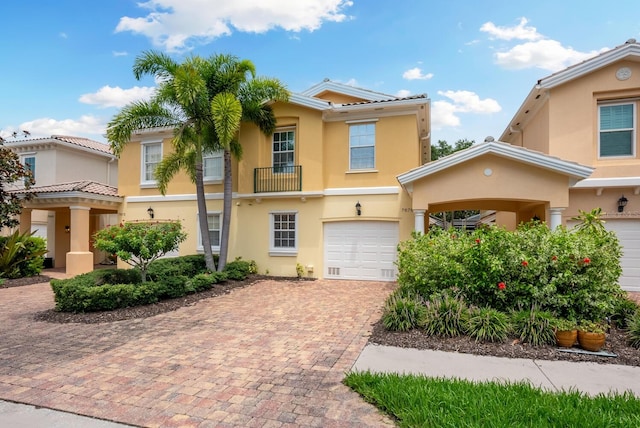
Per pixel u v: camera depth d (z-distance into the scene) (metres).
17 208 15.46
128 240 9.77
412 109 13.88
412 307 7.02
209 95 12.79
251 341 6.61
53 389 4.68
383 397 4.20
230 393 4.52
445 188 11.43
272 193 14.59
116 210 18.33
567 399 4.12
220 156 16.08
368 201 14.05
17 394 4.55
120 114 12.31
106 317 8.36
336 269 14.38
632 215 11.52
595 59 11.69
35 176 20.77
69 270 15.64
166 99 12.41
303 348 6.21
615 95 11.83
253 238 15.27
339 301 10.12
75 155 21.64
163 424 3.81
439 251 8.04
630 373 5.07
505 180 10.94
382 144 14.16
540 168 10.68
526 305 6.95
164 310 9.00
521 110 14.30
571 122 12.09
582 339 5.97
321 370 5.23
